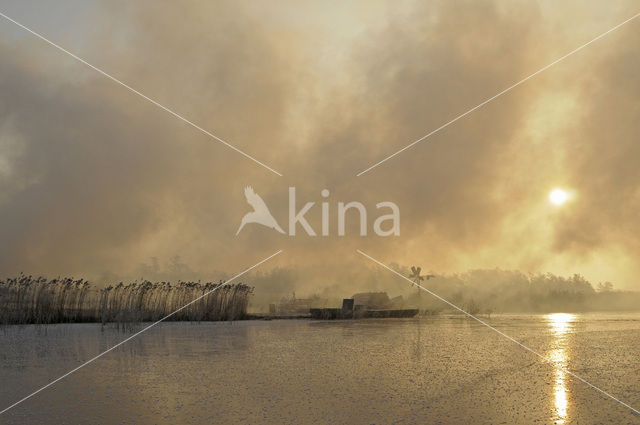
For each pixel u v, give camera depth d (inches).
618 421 362.6
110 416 375.9
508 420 364.5
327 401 422.3
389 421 360.8
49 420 366.0
